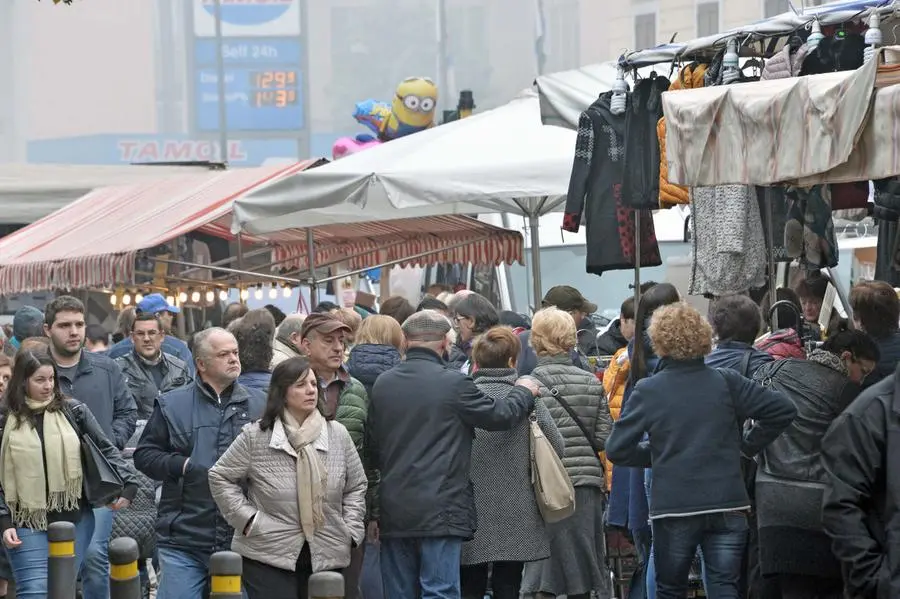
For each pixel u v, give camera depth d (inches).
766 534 873.5
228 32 4977.9
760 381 895.7
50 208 2178.9
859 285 956.6
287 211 1323.8
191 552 908.6
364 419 965.2
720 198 997.8
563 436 1036.5
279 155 5007.4
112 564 836.6
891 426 677.9
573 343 1057.5
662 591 890.1
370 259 1967.3
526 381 990.4
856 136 738.2
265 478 856.9
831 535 690.2
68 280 1477.6
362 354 1024.2
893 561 668.1
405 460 949.8
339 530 871.7
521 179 1275.8
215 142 4992.6
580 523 1042.1
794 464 868.0
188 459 909.2
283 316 1547.7
